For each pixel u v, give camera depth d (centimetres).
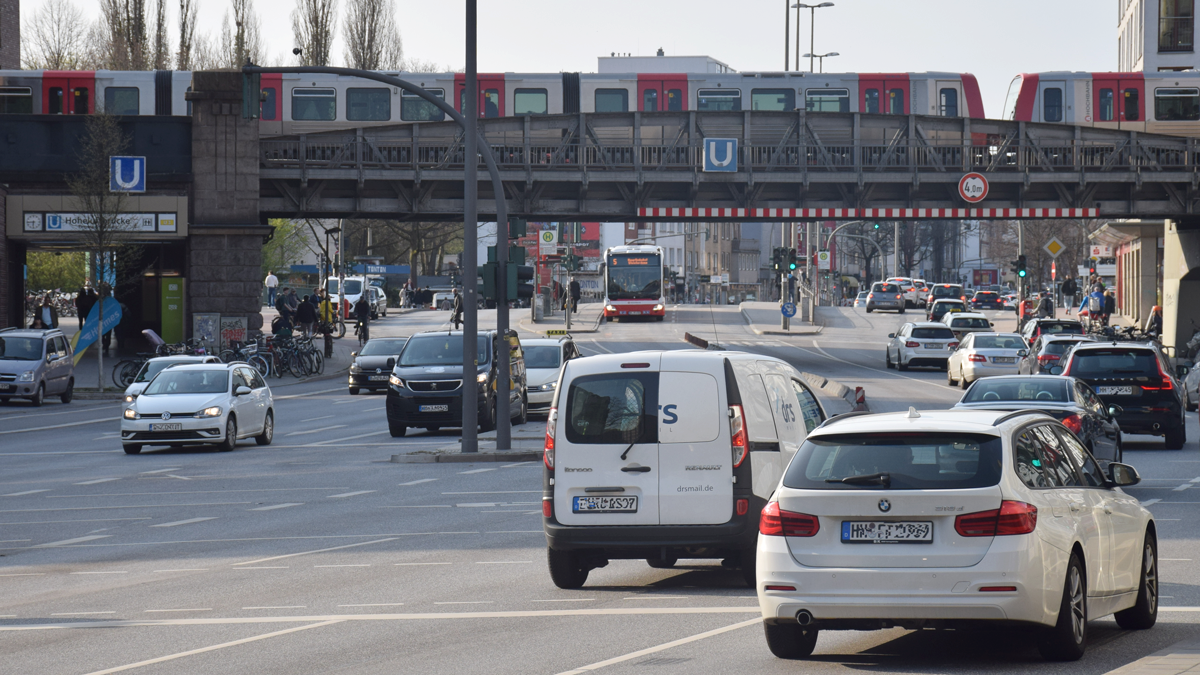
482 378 6819
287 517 4100
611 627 2353
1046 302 17112
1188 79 12338
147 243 12044
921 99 12281
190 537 3725
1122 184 12488
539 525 3772
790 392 3005
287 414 8500
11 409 8956
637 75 12088
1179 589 2647
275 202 12012
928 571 1914
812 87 12212
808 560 1981
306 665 2073
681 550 2705
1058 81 12338
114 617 2550
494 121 11856
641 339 15088
